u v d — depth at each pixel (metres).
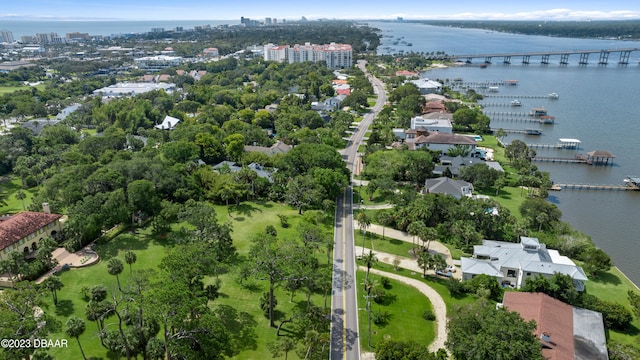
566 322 89.94
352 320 98.44
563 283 100.12
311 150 177.88
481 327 79.31
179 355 74.56
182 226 138.38
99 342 87.75
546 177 180.62
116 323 91.31
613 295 109.88
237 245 129.75
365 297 105.00
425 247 130.50
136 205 136.25
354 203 161.50
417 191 173.62
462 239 131.75
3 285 105.25
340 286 111.06
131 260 107.44
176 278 86.75
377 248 130.12
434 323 98.25
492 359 72.12
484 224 135.50
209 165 187.12
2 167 191.88
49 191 144.62
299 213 152.62
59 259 118.81
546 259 114.94
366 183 180.50
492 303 101.50
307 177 159.88
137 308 82.44
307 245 121.62
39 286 91.50
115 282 108.62
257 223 144.50
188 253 96.56
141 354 83.94
